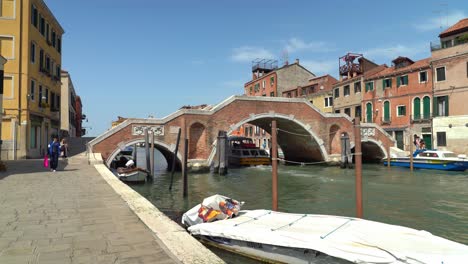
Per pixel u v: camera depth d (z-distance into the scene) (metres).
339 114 31.27
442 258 5.12
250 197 16.19
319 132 30.41
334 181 21.39
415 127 31.62
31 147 22.44
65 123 41.84
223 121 26.86
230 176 24.75
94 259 4.12
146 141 23.28
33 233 5.20
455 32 28.84
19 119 21.02
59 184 10.52
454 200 14.66
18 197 8.23
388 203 14.12
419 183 19.84
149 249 4.48
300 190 18.12
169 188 18.41
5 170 14.29
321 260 5.81
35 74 22.91
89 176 12.62
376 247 5.59
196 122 26.02
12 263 3.97
